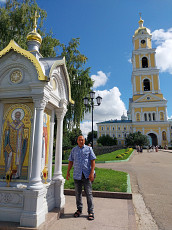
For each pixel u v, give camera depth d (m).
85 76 16.88
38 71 3.45
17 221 3.09
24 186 3.33
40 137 3.35
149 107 54.91
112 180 6.87
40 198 3.13
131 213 3.94
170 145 51.91
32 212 2.98
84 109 17.34
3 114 3.88
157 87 55.44
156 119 54.12
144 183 7.42
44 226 2.98
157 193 5.86
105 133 64.75
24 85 3.59
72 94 16.30
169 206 4.59
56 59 4.17
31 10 12.61
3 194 3.27
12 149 3.68
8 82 3.74
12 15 12.29
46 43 14.01
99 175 8.15
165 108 54.12
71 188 5.88
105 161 16.36
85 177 3.64
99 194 5.39
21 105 3.83
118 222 3.43
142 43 58.47
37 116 3.42
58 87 4.56
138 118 55.50
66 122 16.73
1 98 3.73
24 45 11.71
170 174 9.71
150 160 18.47
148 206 4.61
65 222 3.38
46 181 3.79
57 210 3.66
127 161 17.73
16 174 3.55
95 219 3.57
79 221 3.45
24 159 3.58
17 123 3.77
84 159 3.69
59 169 4.20
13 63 3.71
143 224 3.56
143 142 49.88
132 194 5.47
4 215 3.17
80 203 3.72
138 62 57.22
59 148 4.35
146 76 56.22
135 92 56.72
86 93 16.72
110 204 4.63
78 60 16.94
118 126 63.91
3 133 3.79
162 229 3.34
